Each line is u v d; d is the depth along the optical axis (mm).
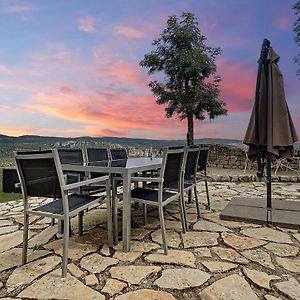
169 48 9125
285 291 1548
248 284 1628
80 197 2285
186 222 2740
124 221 2160
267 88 2887
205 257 2021
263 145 2926
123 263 1930
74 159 3389
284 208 3311
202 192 5008
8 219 3160
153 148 5648
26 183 1972
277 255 2053
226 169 9039
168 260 1969
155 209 3605
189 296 1516
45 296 1519
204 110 9219
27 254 2109
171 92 9117
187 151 2752
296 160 7703
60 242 2363
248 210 3217
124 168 2209
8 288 1613
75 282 1669
